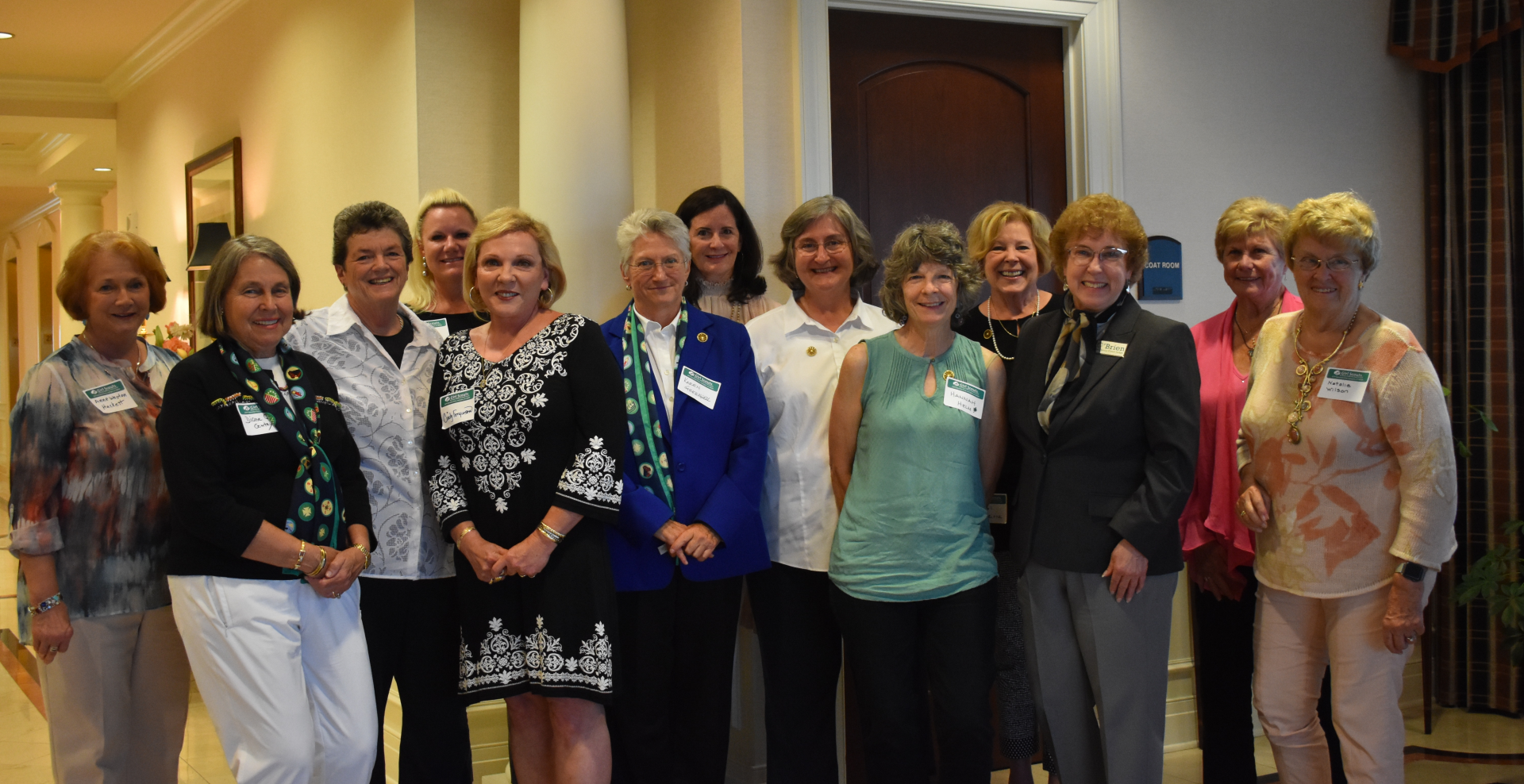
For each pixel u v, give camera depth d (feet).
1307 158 12.71
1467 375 12.76
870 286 11.24
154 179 22.82
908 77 11.43
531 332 7.61
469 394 7.38
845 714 9.75
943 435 7.66
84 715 7.48
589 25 11.06
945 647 7.55
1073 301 7.88
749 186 10.64
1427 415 6.91
